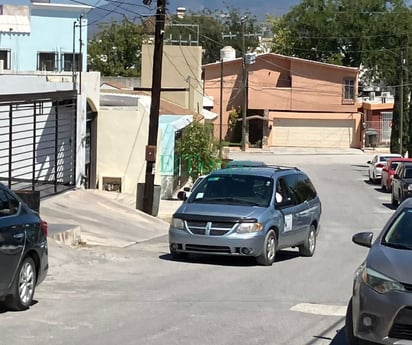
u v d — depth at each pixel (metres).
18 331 9.05
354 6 86.19
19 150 26.42
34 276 10.55
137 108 32.25
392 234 8.77
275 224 15.61
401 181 34.22
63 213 22.98
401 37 79.50
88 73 30.44
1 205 9.98
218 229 15.01
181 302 11.18
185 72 52.75
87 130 30.86
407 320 7.34
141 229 22.91
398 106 62.66
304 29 88.25
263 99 74.12
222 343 8.67
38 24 41.06
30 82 27.22
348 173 53.22
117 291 12.09
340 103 74.44
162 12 26.66
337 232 25.44
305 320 10.12
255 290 12.52
